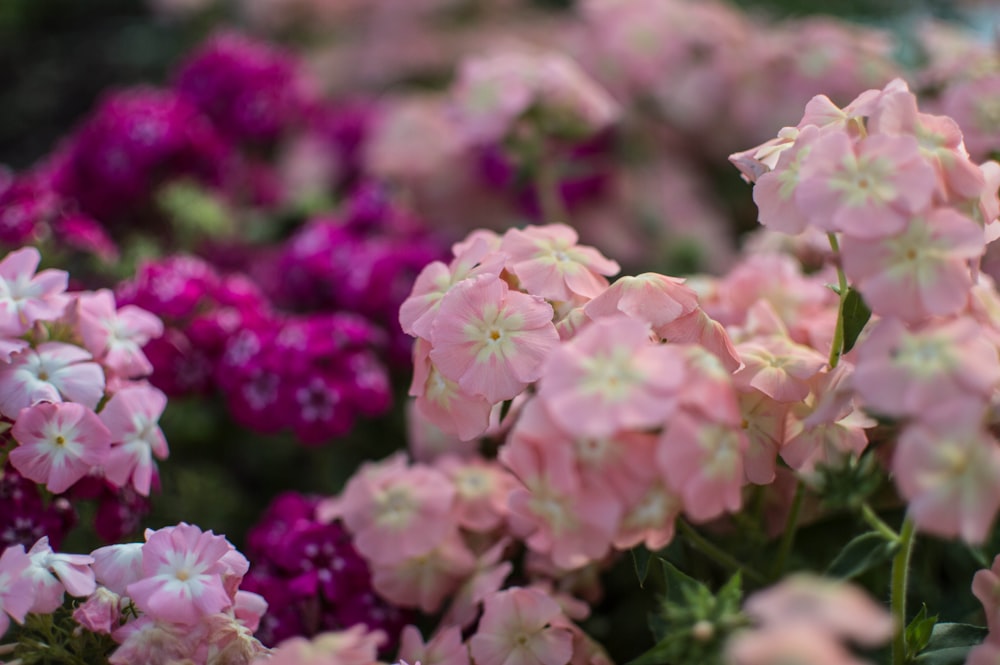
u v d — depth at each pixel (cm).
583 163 82
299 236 69
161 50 123
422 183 85
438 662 48
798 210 44
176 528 46
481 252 47
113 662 45
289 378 58
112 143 70
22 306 49
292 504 55
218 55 80
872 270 42
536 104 67
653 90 85
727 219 87
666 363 42
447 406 46
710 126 84
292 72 83
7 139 116
